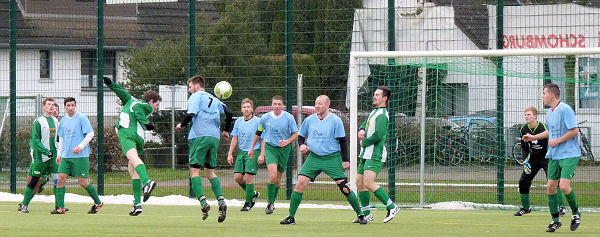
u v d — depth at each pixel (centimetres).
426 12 4825
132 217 3516
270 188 3791
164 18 6025
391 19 4684
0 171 5762
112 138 5616
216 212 3894
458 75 4722
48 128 3866
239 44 5394
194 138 3138
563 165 2827
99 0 5072
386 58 4584
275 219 3419
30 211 3928
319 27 5103
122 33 6906
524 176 3706
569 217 3653
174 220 3341
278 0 5850
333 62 5066
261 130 3856
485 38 4878
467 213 3878
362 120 4906
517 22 4753
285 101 4803
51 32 6825
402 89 4712
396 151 4631
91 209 3791
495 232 2819
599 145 4459
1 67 7612
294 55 5222
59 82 6562
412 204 4416
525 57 4538
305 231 2803
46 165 3853
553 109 2884
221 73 5391
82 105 5747
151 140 5197
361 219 3159
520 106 4572
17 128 5912
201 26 5750
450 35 4888
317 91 5091
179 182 5116
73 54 6712
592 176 4478
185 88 5122
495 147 4562
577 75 4512
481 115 4653
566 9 4731
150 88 5338
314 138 3100
